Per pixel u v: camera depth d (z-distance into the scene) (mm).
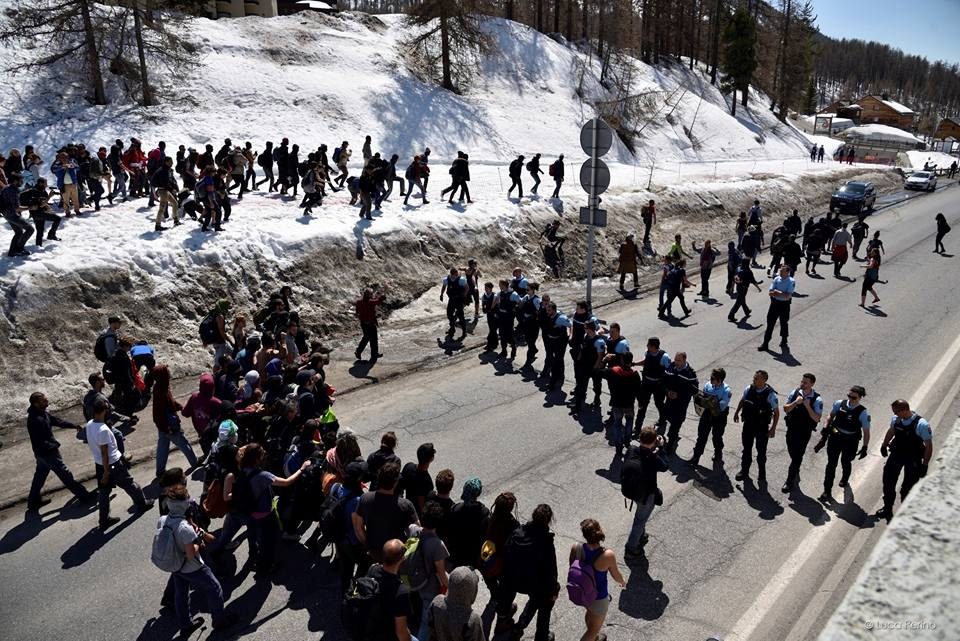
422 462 7461
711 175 37312
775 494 9406
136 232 15797
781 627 6789
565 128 41969
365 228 18328
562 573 7680
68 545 8266
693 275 22625
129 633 6762
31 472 10031
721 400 9797
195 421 9695
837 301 19188
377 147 31828
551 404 12320
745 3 78938
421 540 6152
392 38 45031
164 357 13523
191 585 7184
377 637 5445
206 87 31219
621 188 29156
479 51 44406
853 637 1138
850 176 46469
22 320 12477
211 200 16016
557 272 21547
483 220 21219
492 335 14992
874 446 10750
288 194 21609
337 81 35656
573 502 9062
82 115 26594
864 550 8086
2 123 24812
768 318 15039
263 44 37219
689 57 79688
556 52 50688
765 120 70688
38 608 7102
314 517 7711
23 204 14008
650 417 11969
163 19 30547
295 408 8750
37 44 29375
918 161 70375
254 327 14852
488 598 7254
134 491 8844
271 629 6809
